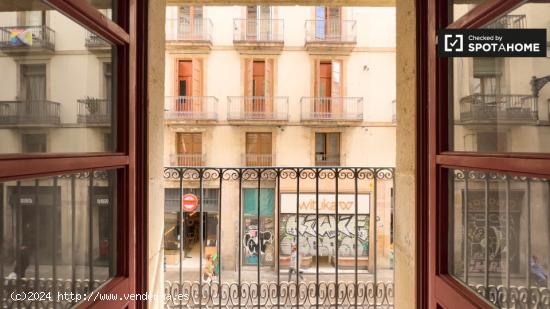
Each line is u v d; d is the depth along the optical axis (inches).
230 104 380.8
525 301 38.2
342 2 89.6
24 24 35.2
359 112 381.7
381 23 384.2
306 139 384.5
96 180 46.7
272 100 383.2
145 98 57.1
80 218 43.6
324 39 382.0
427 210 56.9
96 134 47.1
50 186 38.3
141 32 55.7
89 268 45.2
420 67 57.9
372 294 102.2
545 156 30.5
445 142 50.5
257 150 388.2
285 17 384.2
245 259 245.1
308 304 103.7
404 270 66.0
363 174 100.5
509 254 40.5
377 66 384.2
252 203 279.6
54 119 39.3
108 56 49.3
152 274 61.2
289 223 269.1
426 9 56.8
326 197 273.9
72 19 38.8
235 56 382.9
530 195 37.4
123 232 49.8
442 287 49.2
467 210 48.0
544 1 35.8
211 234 289.0
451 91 50.3
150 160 59.9
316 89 382.9
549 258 35.0
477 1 45.6
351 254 243.0
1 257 32.3
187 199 254.8
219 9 382.9
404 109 65.7
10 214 33.2
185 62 384.8
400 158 67.9
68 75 41.4
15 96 34.0
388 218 254.8
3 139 32.5
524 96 38.6
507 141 41.4
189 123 376.2
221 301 103.0
